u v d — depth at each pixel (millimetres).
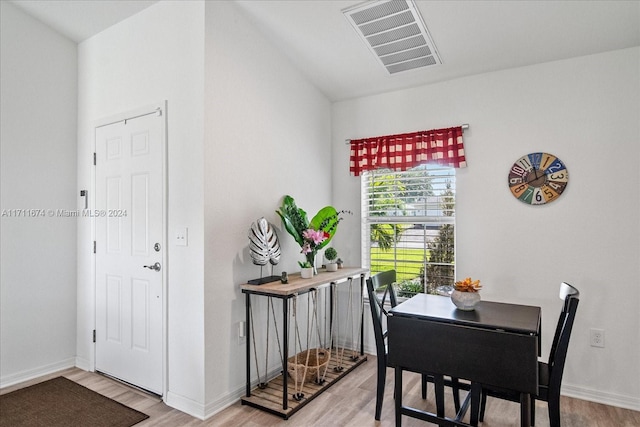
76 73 3334
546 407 2527
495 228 2955
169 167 2621
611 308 2568
